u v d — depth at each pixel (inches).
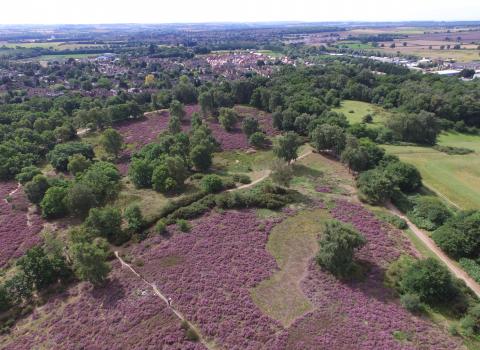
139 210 2222.0
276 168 2554.1
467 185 2763.3
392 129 3946.9
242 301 1541.6
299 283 1679.4
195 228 2145.7
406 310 1498.5
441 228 2036.2
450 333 1389.0
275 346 1302.9
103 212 2108.8
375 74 6658.5
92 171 2687.0
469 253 1870.1
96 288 1699.1
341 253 1659.7
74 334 1440.7
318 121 3858.3
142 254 1926.7
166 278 1702.8
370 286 1649.9
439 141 3959.2
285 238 2062.0
